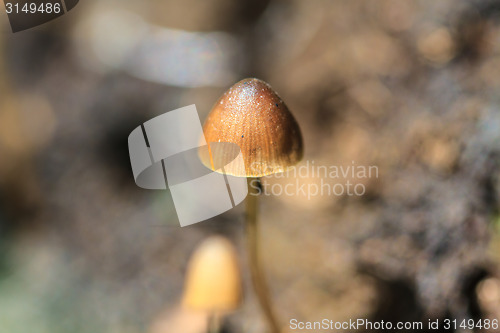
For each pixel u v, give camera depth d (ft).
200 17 1.11
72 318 0.79
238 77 1.03
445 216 0.67
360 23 0.81
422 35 0.74
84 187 0.97
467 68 0.71
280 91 0.89
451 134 0.69
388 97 0.75
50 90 1.08
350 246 0.71
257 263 0.62
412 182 0.70
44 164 1.01
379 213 0.71
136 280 0.81
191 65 1.05
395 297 0.69
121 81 1.06
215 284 0.65
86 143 1.01
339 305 0.71
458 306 0.65
